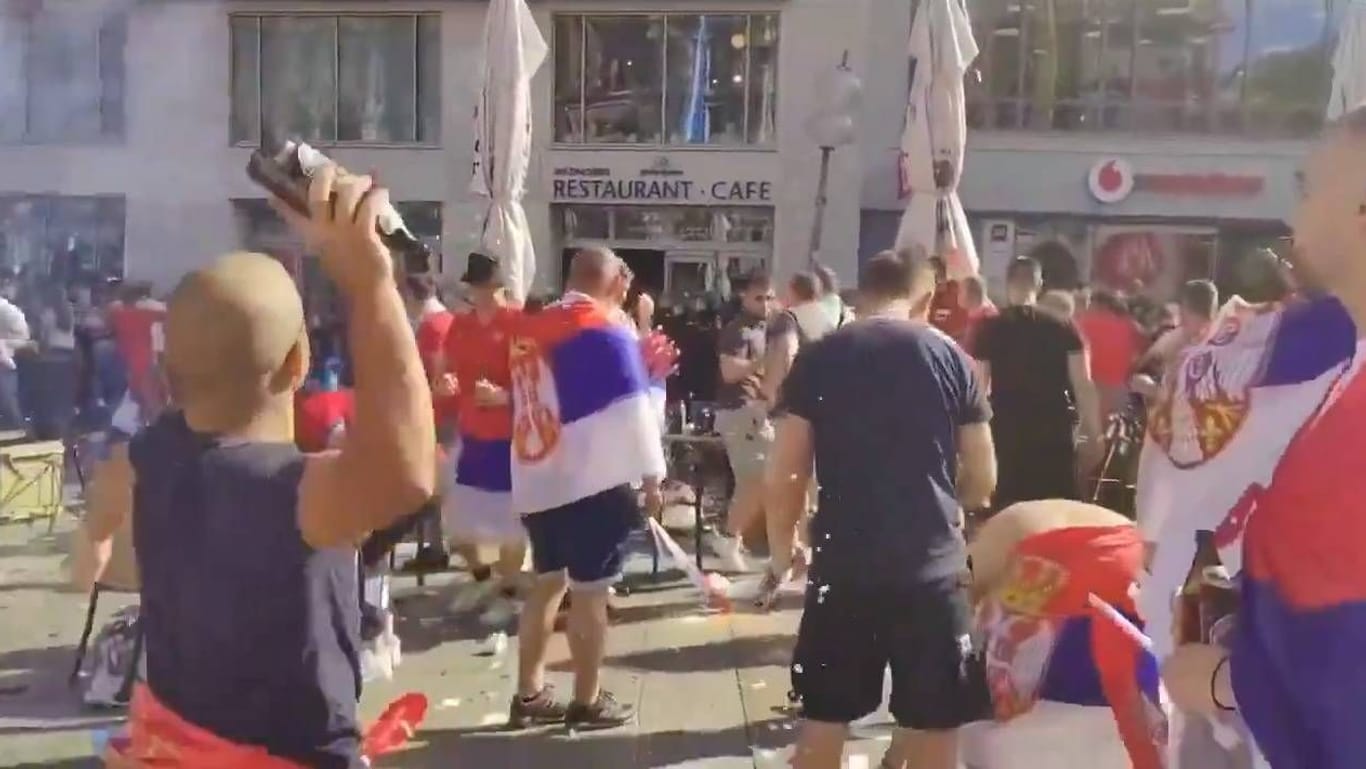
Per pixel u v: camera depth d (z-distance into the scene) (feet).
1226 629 5.11
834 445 9.32
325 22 41.27
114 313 18.88
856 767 11.88
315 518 5.11
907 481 9.14
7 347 24.86
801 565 17.53
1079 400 15.72
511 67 23.45
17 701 13.52
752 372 20.38
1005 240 54.29
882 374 9.27
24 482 23.12
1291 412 4.68
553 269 55.11
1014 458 15.56
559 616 17.01
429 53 45.14
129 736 5.53
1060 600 8.52
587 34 53.88
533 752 12.51
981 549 9.17
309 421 10.72
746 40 53.47
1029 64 53.78
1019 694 8.64
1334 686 4.59
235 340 5.32
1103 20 53.06
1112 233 53.67
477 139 23.81
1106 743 8.46
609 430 12.30
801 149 53.26
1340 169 4.59
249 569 5.15
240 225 28.14
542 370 12.34
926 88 22.63
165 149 28.45
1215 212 52.70
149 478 5.42
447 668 15.33
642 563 21.06
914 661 9.06
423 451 5.06
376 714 13.37
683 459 23.53
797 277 20.71
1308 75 51.37
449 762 12.23
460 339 16.98
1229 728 5.07
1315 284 4.75
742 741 12.85
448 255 35.17
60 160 27.32
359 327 5.00
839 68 51.21
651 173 53.88
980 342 15.83
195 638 5.22
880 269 10.05
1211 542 5.02
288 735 5.26
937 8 22.54
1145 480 5.19
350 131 44.21
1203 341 5.08
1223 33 52.16
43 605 17.67
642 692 14.44
